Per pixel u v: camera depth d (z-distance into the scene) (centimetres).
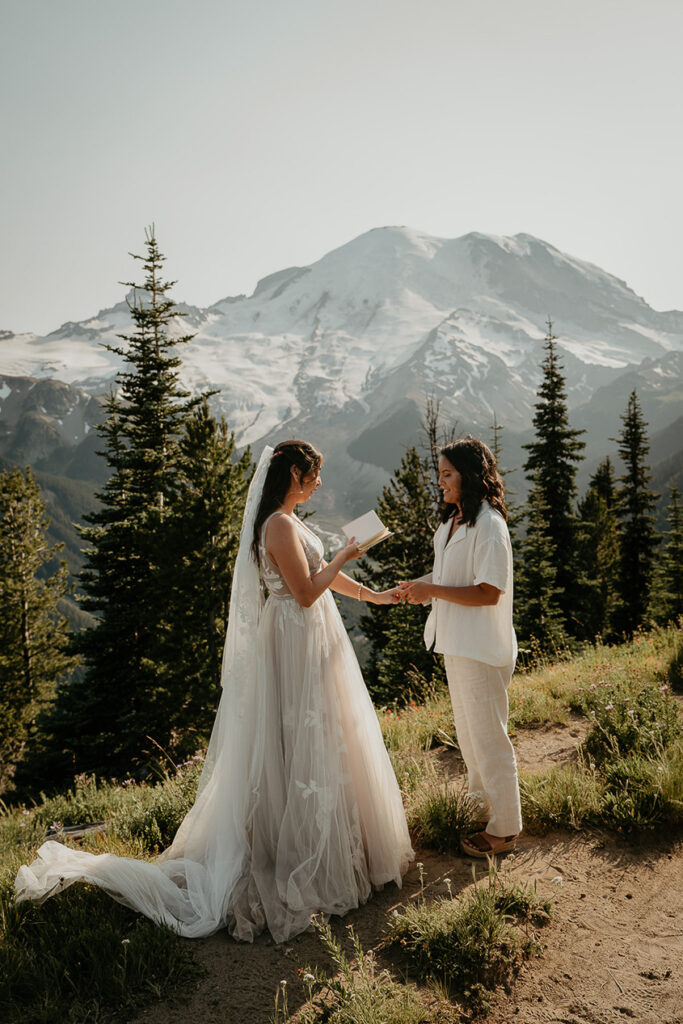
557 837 373
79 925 296
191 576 2258
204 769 358
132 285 3112
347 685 350
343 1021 236
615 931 291
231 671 347
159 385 2975
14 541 3638
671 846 354
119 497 2964
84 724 2584
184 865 336
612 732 476
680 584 4162
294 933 301
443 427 3080
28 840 466
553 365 3622
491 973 267
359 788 340
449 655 360
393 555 2958
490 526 341
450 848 367
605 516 4475
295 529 346
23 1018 244
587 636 3419
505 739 357
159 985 265
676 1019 238
